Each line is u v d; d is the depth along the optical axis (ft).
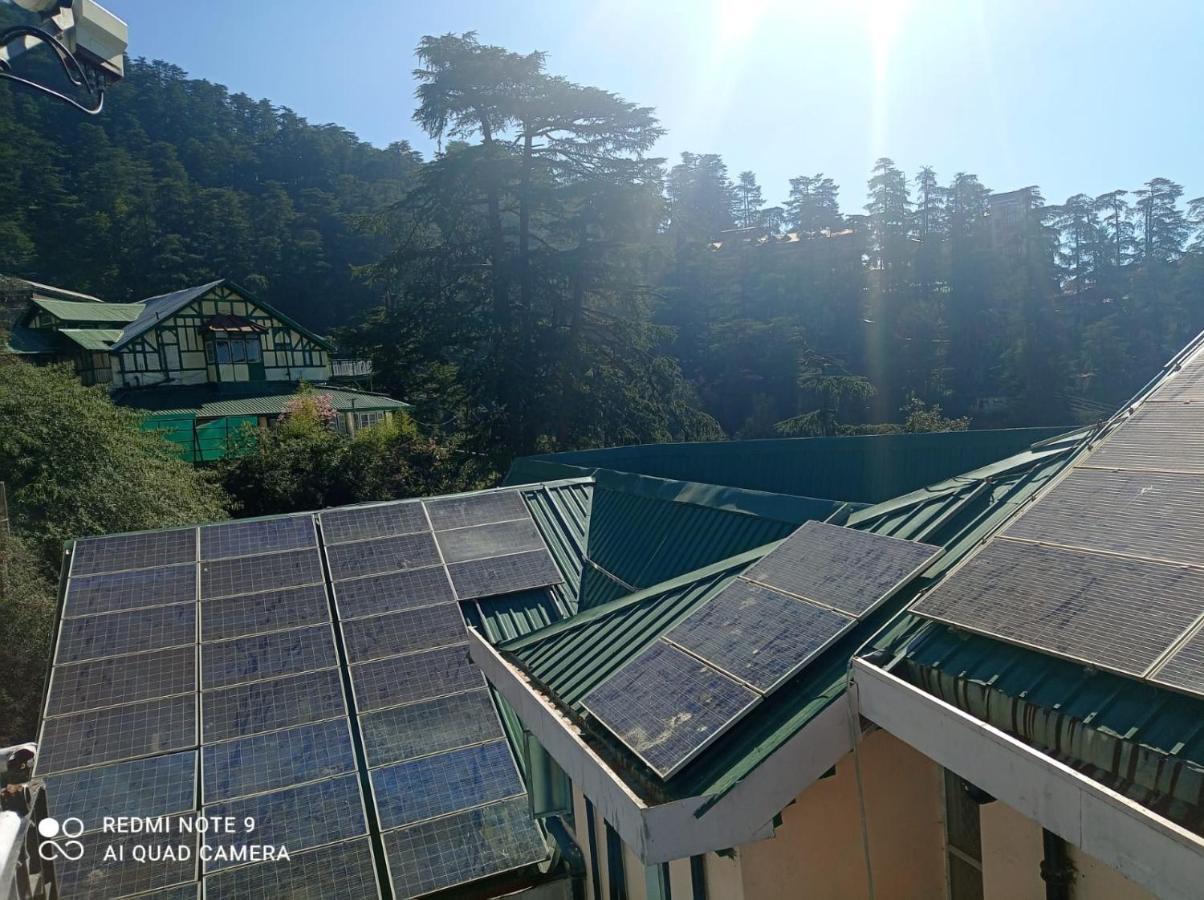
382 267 82.07
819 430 93.76
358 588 28.96
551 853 22.04
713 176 291.99
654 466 46.26
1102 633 10.27
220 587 28.22
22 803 15.74
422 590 29.40
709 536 28.96
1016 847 12.59
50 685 24.16
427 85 80.74
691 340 188.24
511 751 23.88
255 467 78.48
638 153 83.30
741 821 11.96
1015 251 201.67
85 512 52.60
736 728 13.02
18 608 39.83
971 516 17.39
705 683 14.21
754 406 162.61
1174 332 176.45
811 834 14.48
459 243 83.82
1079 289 197.06
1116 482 13.70
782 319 178.29
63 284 181.78
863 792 13.37
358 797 22.17
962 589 12.95
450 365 87.56
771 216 282.97
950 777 14.82
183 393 127.44
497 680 20.44
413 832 21.47
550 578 31.22
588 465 47.70
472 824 21.83
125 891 19.56
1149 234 205.16
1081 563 11.91
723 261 208.74
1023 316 170.19
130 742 22.85
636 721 14.07
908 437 34.40
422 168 83.30
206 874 20.07
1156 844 7.93
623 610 20.22
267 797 21.90
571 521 35.42
